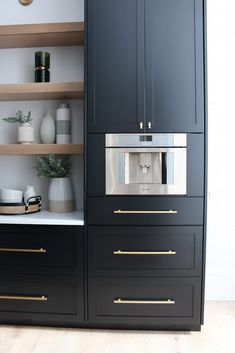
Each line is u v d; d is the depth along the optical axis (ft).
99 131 5.77
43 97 7.09
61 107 6.96
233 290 7.45
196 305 5.86
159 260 5.82
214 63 7.30
